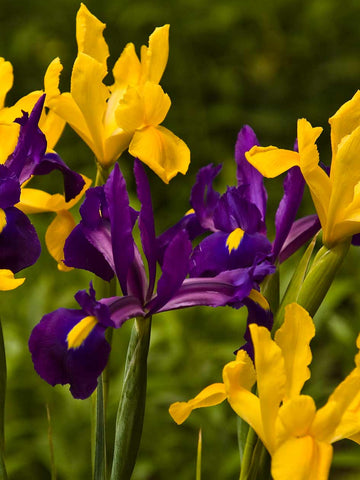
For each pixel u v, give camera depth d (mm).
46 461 1481
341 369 1863
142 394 1040
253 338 979
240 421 1086
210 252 1080
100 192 1046
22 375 1585
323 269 1044
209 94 2668
